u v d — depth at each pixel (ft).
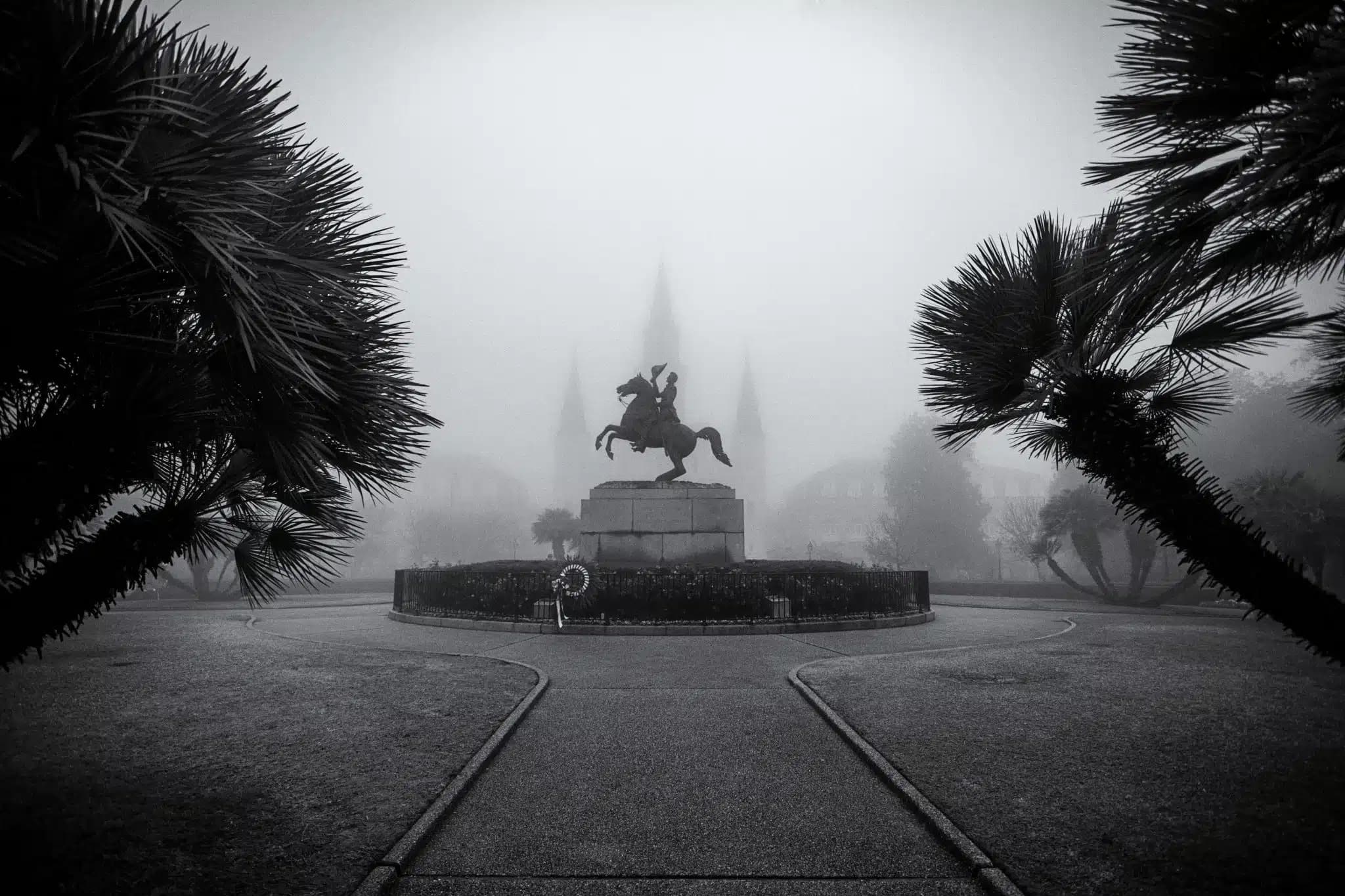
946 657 35.35
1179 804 14.52
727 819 14.60
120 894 10.84
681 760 18.45
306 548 13.89
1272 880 11.12
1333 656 9.39
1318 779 15.84
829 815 14.79
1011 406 12.71
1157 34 9.19
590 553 62.03
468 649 39.04
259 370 10.57
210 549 13.08
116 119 7.64
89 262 8.48
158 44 7.59
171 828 13.38
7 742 19.34
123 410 9.66
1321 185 9.14
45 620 9.61
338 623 56.24
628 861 12.66
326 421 11.91
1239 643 42.11
